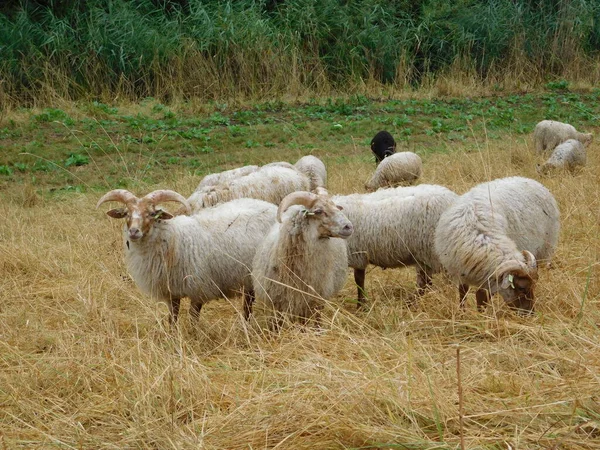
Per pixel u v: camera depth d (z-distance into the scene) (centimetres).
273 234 593
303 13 1805
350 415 395
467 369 452
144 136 1393
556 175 1004
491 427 390
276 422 402
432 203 675
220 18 1736
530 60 1905
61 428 427
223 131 1448
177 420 428
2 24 1691
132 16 1741
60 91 1603
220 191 788
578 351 448
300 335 534
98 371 491
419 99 1709
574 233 740
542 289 584
